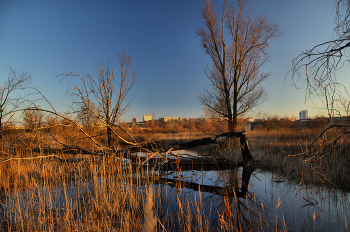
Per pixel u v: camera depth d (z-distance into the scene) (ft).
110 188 17.04
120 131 55.67
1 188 18.15
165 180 22.72
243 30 49.88
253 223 12.58
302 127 61.72
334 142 11.93
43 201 14.84
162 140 66.49
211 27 52.01
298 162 24.52
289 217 13.23
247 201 15.31
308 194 16.94
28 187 17.20
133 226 11.76
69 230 11.07
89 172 23.72
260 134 64.64
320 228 11.68
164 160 26.25
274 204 15.42
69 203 14.98
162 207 14.96
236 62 50.57
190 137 76.48
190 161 30.53
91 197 16.02
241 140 31.07
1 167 20.44
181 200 16.29
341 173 19.49
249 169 27.17
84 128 33.53
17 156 21.25
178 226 12.12
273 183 20.62
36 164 23.02
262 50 49.14
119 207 14.21
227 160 30.48
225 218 13.26
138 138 64.59
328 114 11.24
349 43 9.21
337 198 15.79
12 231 11.00
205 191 18.99
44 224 11.61
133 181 21.24
